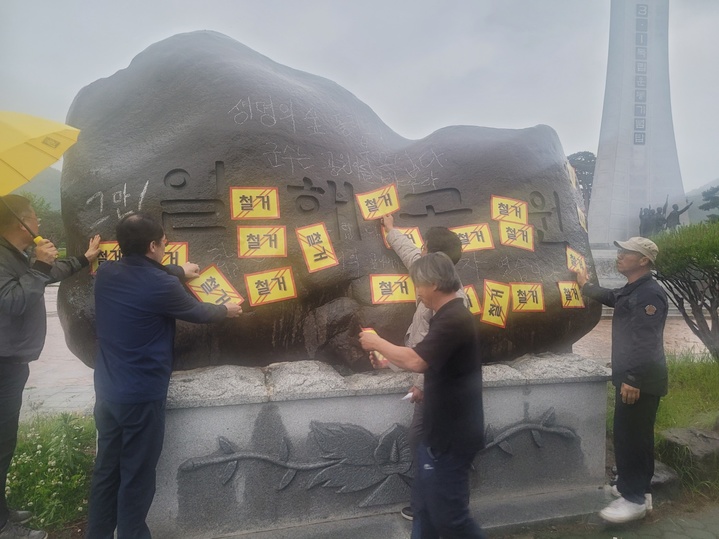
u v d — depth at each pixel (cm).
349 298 269
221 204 254
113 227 244
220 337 248
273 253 255
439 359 180
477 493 266
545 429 271
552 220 315
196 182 251
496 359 294
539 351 305
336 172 276
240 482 230
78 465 292
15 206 225
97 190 249
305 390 233
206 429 226
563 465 277
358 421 243
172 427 222
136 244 203
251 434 230
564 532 252
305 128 274
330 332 262
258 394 228
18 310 212
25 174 195
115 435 202
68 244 254
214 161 254
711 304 486
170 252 243
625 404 255
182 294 203
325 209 270
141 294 196
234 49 292
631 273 260
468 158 304
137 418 196
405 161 302
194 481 225
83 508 262
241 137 258
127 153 257
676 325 877
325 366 257
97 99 273
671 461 312
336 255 267
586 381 277
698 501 286
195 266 236
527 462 271
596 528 255
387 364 258
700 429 335
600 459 283
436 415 186
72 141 214
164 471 222
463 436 185
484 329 284
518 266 295
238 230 253
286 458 233
